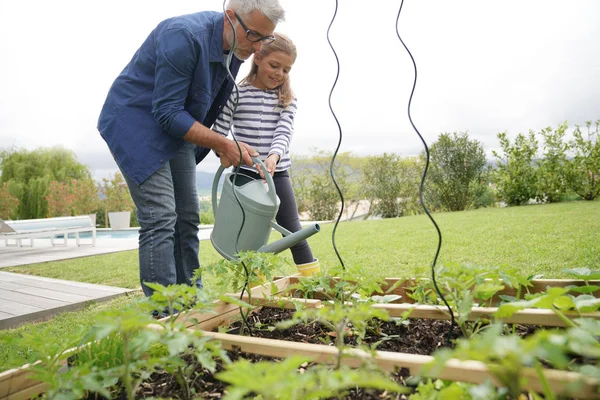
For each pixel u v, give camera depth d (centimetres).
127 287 296
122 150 157
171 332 70
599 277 113
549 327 106
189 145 188
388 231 561
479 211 828
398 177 1125
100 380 79
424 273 115
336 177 1198
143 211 160
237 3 152
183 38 148
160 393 85
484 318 95
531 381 57
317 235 590
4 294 281
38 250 628
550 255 279
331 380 50
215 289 93
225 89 183
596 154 882
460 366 63
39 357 82
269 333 122
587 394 53
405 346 104
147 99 160
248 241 155
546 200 942
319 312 71
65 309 239
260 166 162
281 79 196
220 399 81
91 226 674
